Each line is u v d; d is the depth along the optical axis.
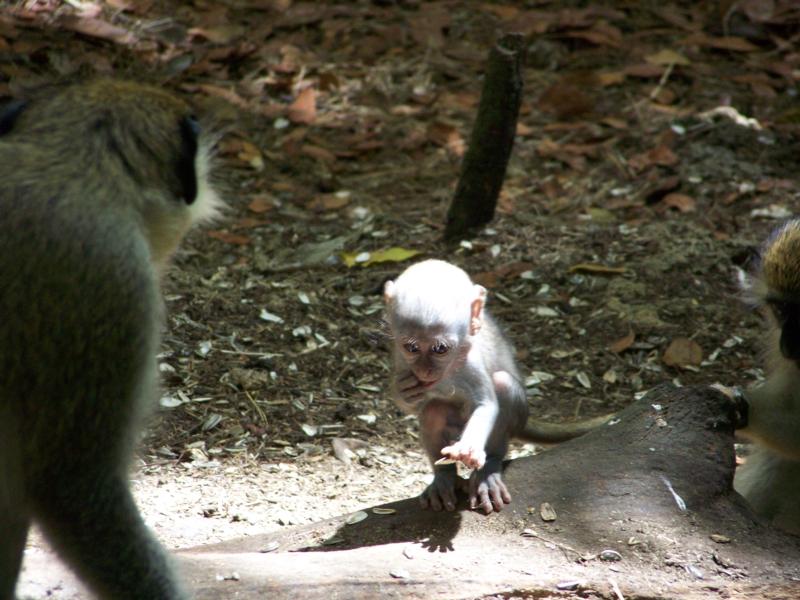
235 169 15.44
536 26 19.09
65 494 5.62
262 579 6.71
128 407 5.69
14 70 15.66
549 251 13.64
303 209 14.73
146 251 5.74
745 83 17.80
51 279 5.45
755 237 13.80
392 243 13.89
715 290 12.97
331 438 10.54
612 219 14.38
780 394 9.18
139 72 16.55
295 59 18.11
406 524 7.59
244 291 12.87
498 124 13.64
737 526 7.54
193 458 10.06
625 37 19.16
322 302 12.73
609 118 16.62
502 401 7.99
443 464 7.95
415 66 18.17
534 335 12.26
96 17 17.88
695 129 16.16
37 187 5.58
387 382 11.50
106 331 5.51
